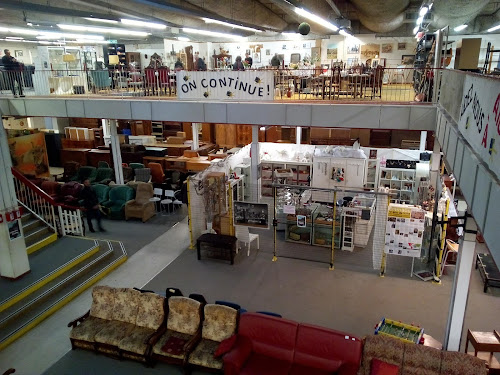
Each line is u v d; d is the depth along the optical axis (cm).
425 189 1253
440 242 948
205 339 694
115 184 1509
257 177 1408
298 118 1273
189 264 1063
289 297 905
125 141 2009
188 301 705
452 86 734
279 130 2002
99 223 1275
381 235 977
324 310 855
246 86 1317
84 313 845
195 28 1808
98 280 978
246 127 2128
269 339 662
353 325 805
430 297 899
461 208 829
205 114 1361
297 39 2491
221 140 2200
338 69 1399
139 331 715
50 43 2453
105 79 1766
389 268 1030
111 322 744
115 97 1548
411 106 1161
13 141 1543
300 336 649
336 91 1502
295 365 642
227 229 1107
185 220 1371
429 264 1042
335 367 623
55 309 854
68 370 681
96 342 707
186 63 1997
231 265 1054
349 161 1338
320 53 2495
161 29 2300
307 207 1188
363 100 1347
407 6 1823
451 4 1289
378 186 1436
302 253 1118
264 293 921
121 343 688
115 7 1636
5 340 746
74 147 2005
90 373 674
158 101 1403
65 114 1533
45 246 1045
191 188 1118
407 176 1414
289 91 1513
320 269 1029
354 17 2355
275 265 1053
